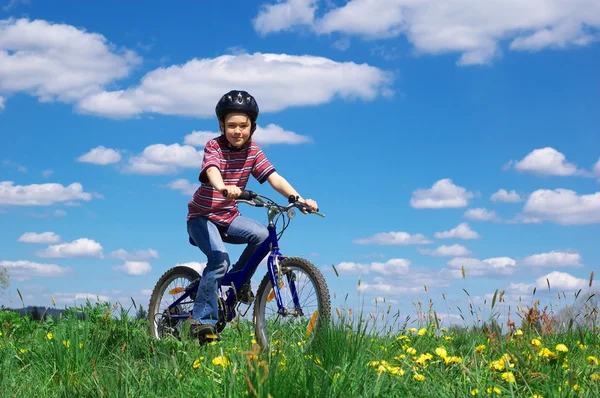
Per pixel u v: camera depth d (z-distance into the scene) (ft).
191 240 19.34
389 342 15.19
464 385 10.52
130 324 18.22
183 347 15.20
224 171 18.53
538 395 10.16
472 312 16.40
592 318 15.89
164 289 21.71
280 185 18.76
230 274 18.40
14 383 12.92
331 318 13.70
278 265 16.60
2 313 21.21
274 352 11.52
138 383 11.19
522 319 15.20
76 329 15.51
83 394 11.50
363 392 9.70
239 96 18.33
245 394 8.92
